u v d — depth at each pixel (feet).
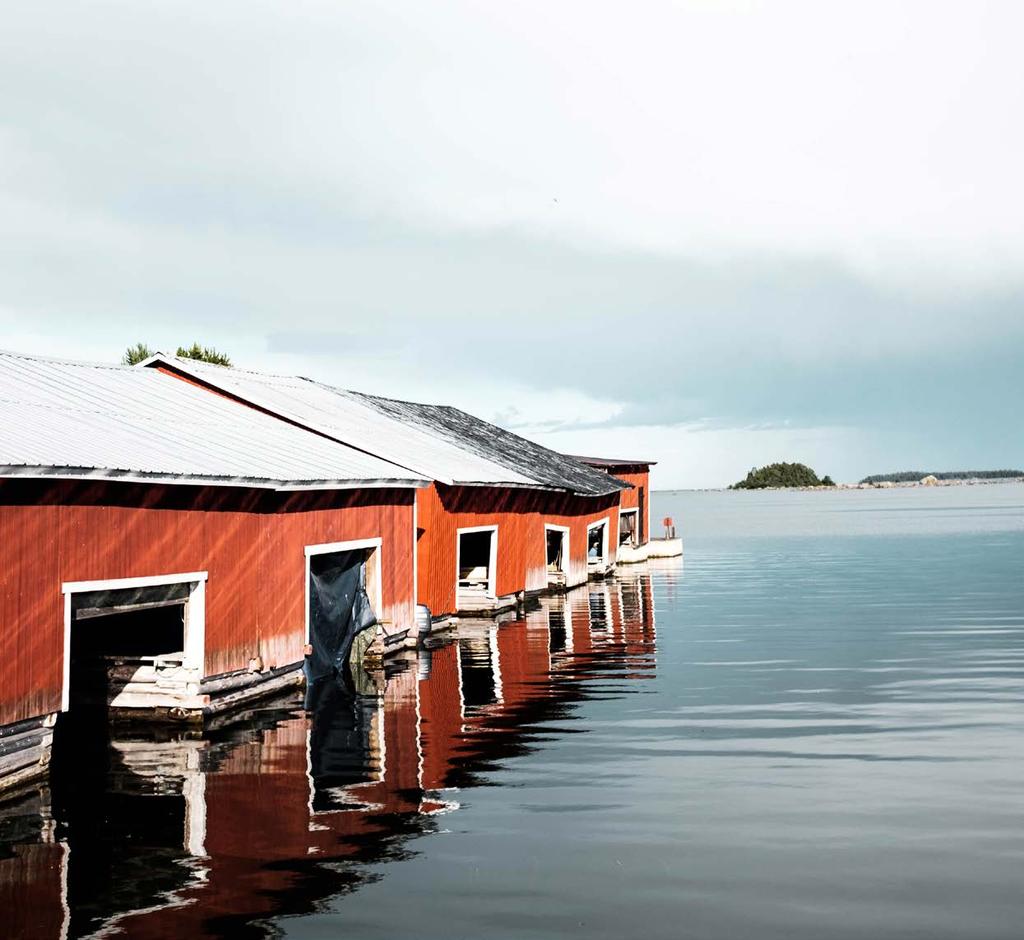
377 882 29.76
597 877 30.12
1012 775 40.78
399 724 51.49
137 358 180.24
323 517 67.92
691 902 28.32
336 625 70.44
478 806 36.96
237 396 85.92
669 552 195.42
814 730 49.19
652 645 79.92
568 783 39.91
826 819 35.35
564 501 131.34
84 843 33.37
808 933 26.40
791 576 147.43
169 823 35.32
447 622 93.15
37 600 42.63
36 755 42.06
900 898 28.53
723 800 37.55
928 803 37.09
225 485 53.67
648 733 48.73
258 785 40.06
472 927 26.76
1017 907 27.84
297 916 27.48
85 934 26.45
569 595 123.24
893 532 276.21
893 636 83.51
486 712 54.34
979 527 296.30
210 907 28.07
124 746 47.32
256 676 59.16
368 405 114.21
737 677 64.59
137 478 46.57
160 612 58.39
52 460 42.52
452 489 93.40
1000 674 64.49
